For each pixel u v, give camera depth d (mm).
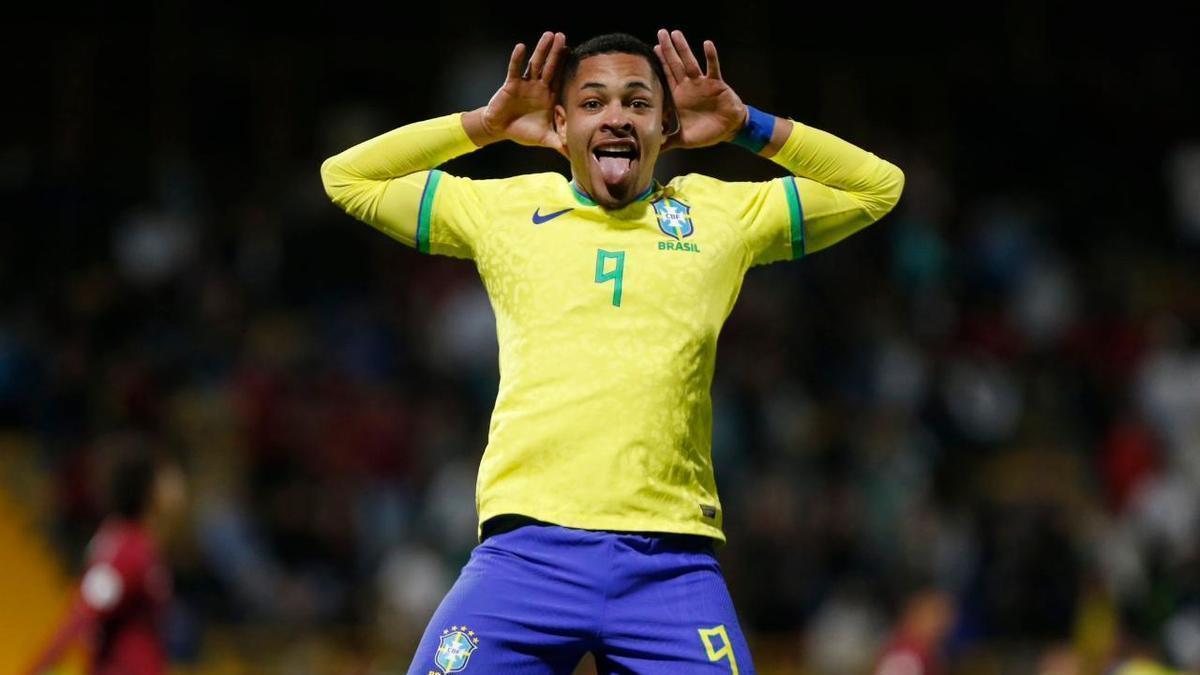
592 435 16156
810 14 67438
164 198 55750
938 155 65750
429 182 17766
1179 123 67938
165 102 61656
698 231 17125
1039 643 45281
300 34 64188
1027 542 46500
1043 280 59500
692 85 17938
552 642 16016
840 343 55062
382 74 63656
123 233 54500
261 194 58438
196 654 41906
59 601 43125
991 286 59656
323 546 45500
